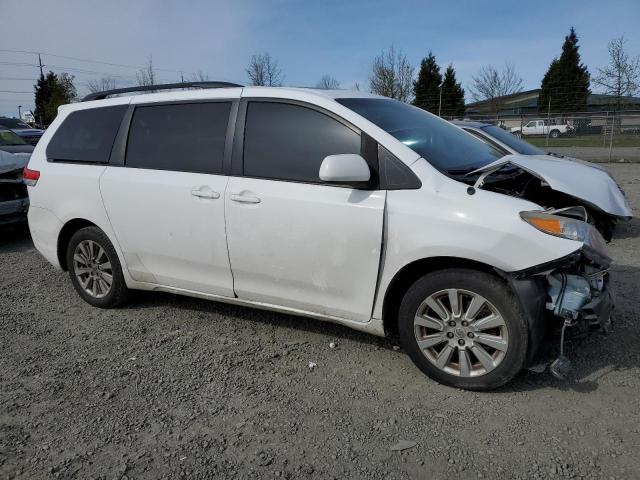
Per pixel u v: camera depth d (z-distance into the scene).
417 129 3.72
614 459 2.56
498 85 43.34
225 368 3.58
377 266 3.26
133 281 4.45
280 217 3.51
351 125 3.41
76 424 2.99
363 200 3.26
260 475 2.55
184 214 3.94
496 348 3.05
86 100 4.79
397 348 3.79
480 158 3.74
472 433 2.80
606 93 31.70
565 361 3.02
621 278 5.07
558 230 2.89
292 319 4.38
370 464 2.60
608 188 4.46
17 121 19.61
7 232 8.26
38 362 3.75
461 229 3.00
